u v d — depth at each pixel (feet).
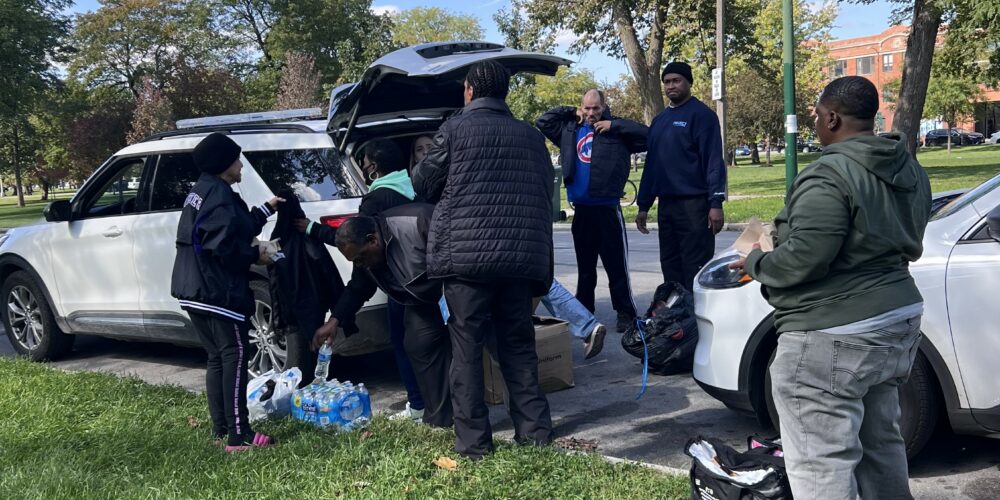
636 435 15.62
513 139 13.38
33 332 24.02
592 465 12.71
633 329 19.16
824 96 9.26
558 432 15.93
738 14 80.43
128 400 17.24
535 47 80.18
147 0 159.53
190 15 160.04
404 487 12.02
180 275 14.23
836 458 9.04
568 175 22.82
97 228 21.57
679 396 18.01
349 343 17.83
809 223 8.66
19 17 111.34
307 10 151.74
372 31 114.83
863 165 8.75
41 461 13.66
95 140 147.33
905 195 9.01
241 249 14.15
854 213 8.63
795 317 9.12
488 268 13.02
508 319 14.10
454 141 13.21
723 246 44.55
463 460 13.14
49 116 163.32
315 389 15.76
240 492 12.05
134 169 21.22
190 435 14.79
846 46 287.28
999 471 13.25
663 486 11.76
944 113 188.34
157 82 153.17
